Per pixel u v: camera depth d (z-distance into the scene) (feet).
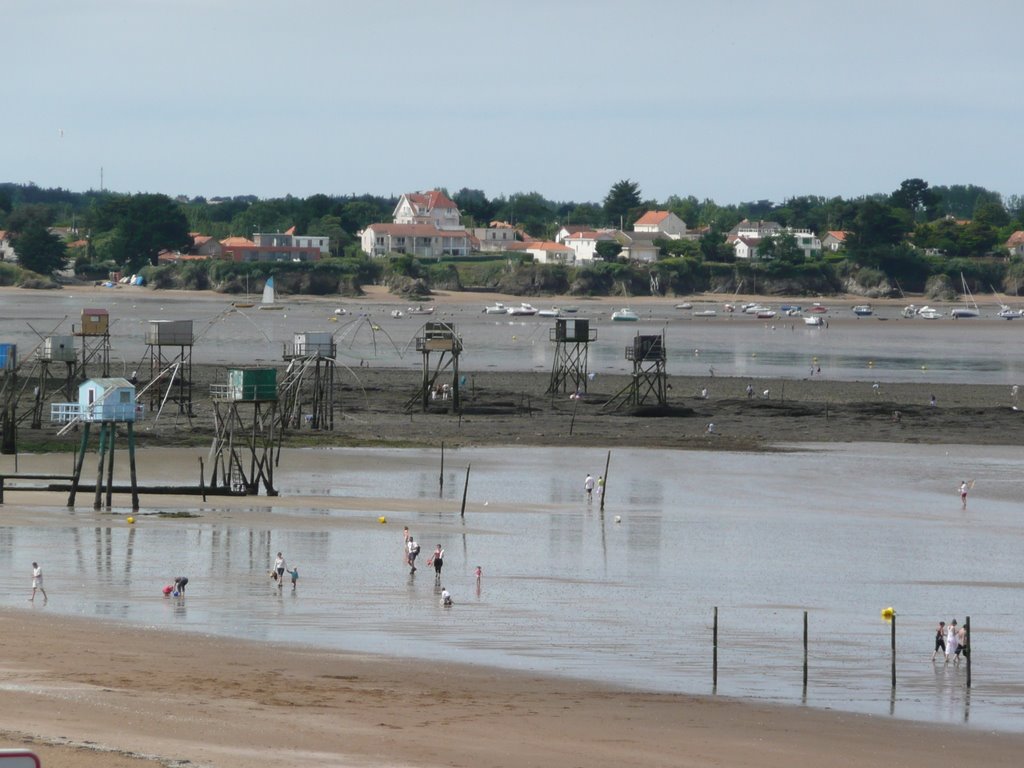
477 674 524.93
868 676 553.64
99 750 373.20
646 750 421.59
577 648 582.76
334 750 396.57
